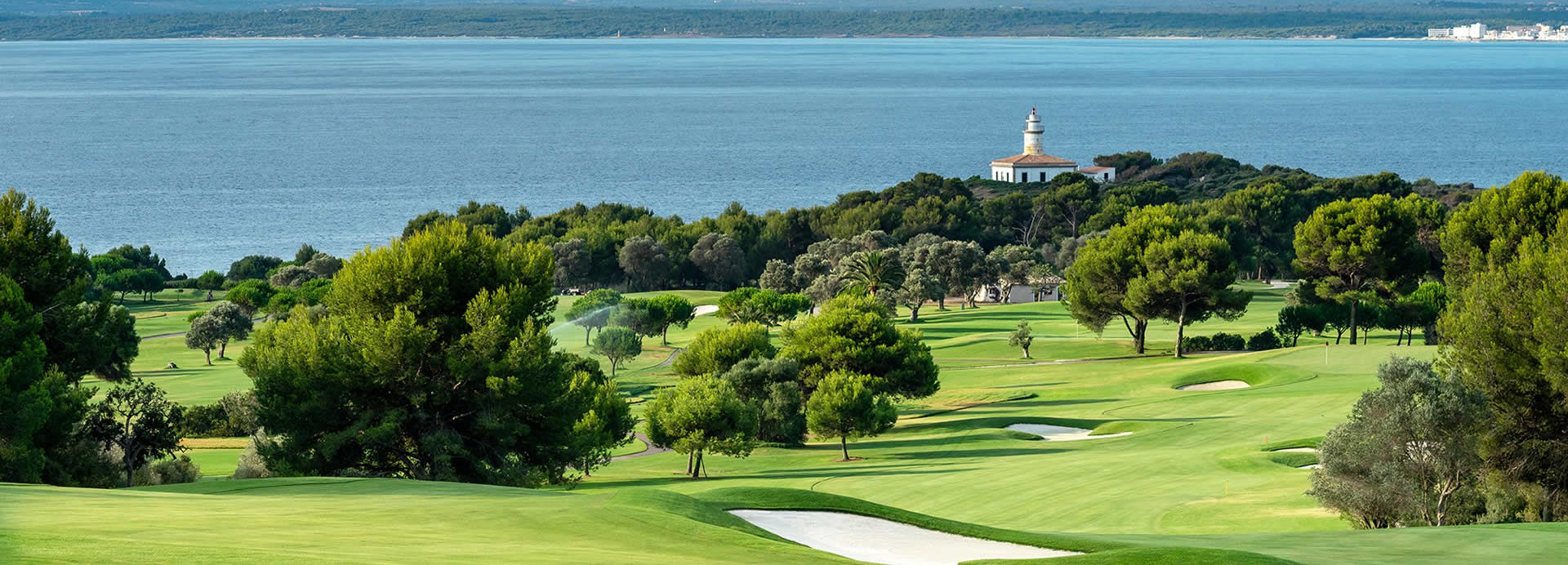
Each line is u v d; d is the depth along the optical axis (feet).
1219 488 143.02
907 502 148.87
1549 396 129.08
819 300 431.02
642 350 356.38
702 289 583.58
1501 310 131.95
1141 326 326.65
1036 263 508.53
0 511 73.10
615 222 622.54
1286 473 151.33
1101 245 328.08
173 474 147.74
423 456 142.82
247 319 360.28
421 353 140.87
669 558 67.00
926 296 421.18
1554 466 128.16
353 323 145.48
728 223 603.26
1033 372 299.79
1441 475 114.32
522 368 141.38
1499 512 116.26
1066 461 172.35
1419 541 85.76
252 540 64.95
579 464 156.15
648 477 192.03
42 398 120.47
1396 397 113.80
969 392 275.80
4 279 126.62
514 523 76.74
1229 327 384.47
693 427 190.60
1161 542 85.15
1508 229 230.89
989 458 189.06
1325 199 611.88
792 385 230.89
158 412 140.87
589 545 70.28
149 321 451.12
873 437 230.48
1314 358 270.67
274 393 142.20
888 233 619.26
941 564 79.25
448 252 148.15
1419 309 311.88
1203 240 307.17
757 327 271.08
